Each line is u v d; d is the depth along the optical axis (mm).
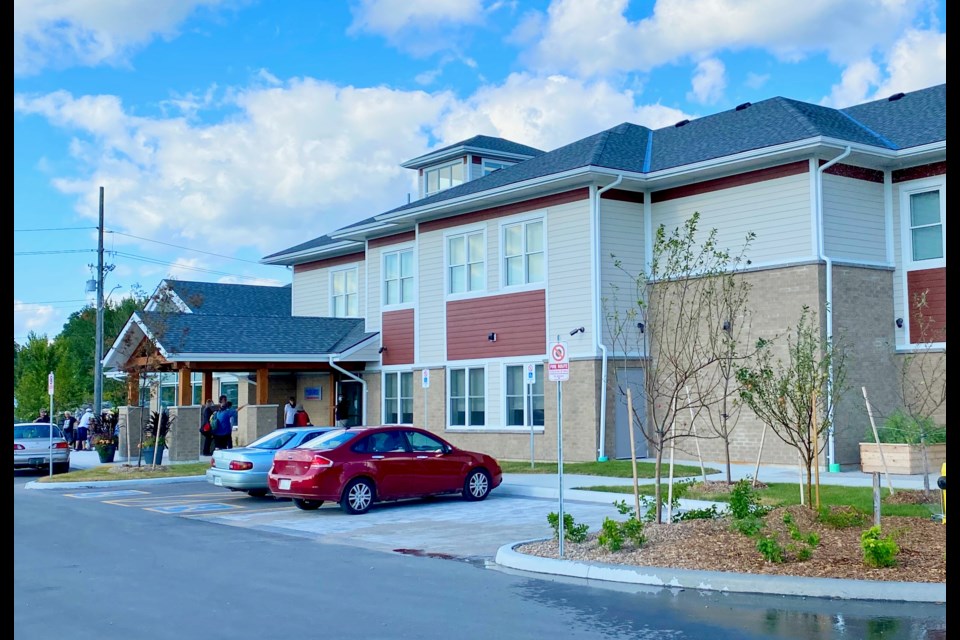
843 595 9766
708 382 23891
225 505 19219
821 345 18516
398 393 31406
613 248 25281
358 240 34344
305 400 35750
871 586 9727
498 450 27312
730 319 18078
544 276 26234
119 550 13367
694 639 8203
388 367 31844
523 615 9141
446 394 29109
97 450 30609
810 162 22516
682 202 25156
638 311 25344
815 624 8664
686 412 24281
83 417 39938
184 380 30141
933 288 22953
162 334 28703
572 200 25562
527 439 26500
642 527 12547
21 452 28141
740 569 10547
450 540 14117
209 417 30469
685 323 24203
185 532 15312
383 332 32188
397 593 10227
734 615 9055
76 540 14391
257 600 9891
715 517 13219
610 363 24906
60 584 10828
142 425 28297
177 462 29016
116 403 47062
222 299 42531
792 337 22359
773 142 22828
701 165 23844
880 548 10320
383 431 18219
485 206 28109
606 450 24656
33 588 10578
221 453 20078
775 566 10547
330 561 12344
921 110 24625
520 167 28891
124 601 9875
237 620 8984
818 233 22312
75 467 30281
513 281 27250
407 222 30844
